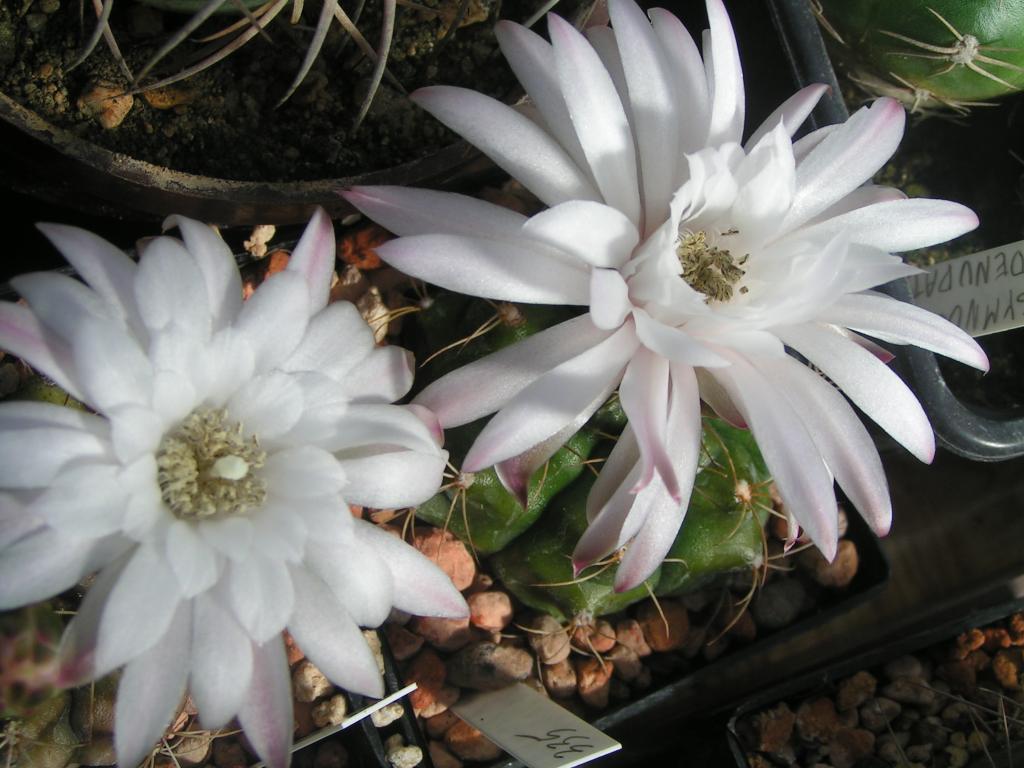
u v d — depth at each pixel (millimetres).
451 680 183
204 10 142
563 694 189
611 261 134
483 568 187
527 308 166
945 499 238
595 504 140
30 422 109
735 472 175
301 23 179
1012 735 212
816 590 202
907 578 234
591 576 169
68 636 110
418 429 124
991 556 233
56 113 170
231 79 179
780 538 202
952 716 212
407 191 138
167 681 111
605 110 135
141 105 175
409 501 128
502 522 171
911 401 141
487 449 128
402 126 185
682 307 131
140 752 109
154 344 111
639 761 206
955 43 196
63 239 115
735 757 188
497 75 188
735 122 142
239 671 113
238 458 117
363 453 128
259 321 119
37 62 170
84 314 110
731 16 206
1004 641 217
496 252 133
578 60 133
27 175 180
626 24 138
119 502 109
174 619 114
